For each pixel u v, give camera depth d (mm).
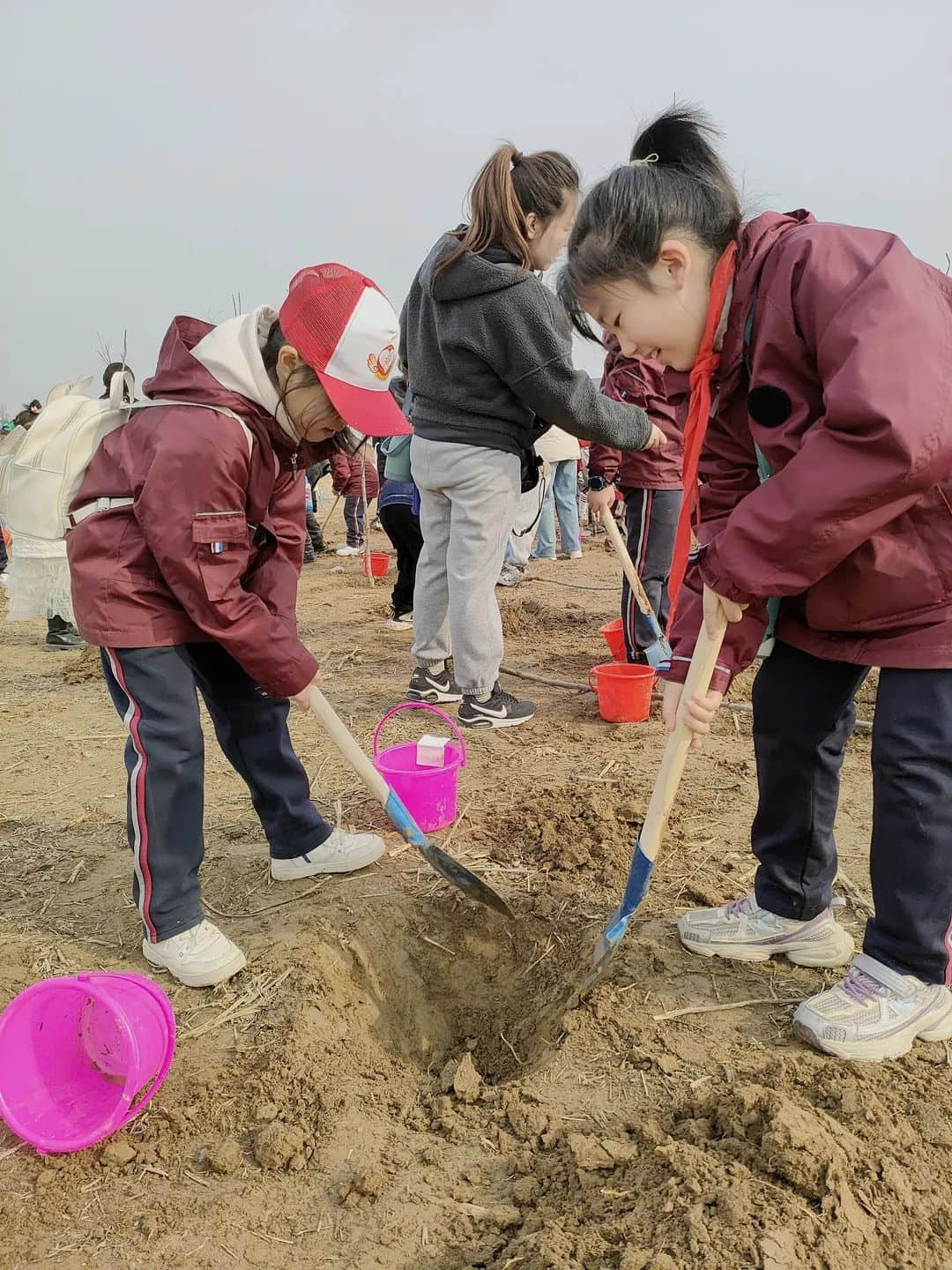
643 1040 2293
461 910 2979
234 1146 2018
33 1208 1892
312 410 2533
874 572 2018
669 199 1971
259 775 3008
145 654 2496
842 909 2838
